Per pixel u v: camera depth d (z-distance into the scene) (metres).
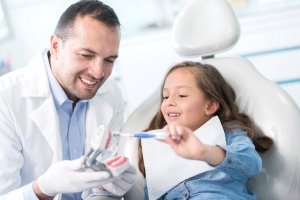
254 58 2.38
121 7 2.62
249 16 2.35
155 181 1.09
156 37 2.45
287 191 1.04
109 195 1.03
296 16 2.26
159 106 1.28
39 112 1.08
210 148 0.84
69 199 1.17
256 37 2.34
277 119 1.08
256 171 0.94
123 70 2.57
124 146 1.21
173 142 0.80
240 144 0.98
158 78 2.53
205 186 1.03
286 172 1.03
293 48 2.31
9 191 1.00
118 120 1.34
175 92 1.16
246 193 1.04
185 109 1.13
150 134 0.82
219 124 1.10
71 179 0.82
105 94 1.28
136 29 2.65
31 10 2.70
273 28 2.31
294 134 1.04
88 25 0.97
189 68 1.19
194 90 1.15
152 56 2.49
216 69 1.21
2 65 2.48
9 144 1.03
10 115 1.05
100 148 0.76
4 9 2.69
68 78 1.04
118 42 1.02
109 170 0.81
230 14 1.23
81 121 1.19
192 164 1.06
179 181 1.06
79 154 1.16
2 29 2.69
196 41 1.25
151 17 2.64
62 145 1.14
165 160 1.11
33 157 1.08
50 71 1.12
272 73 2.39
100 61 0.99
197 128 1.16
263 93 1.14
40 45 2.78
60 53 1.04
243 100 1.18
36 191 0.89
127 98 2.63
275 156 1.05
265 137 1.07
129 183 1.00
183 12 1.26
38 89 1.09
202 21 1.24
